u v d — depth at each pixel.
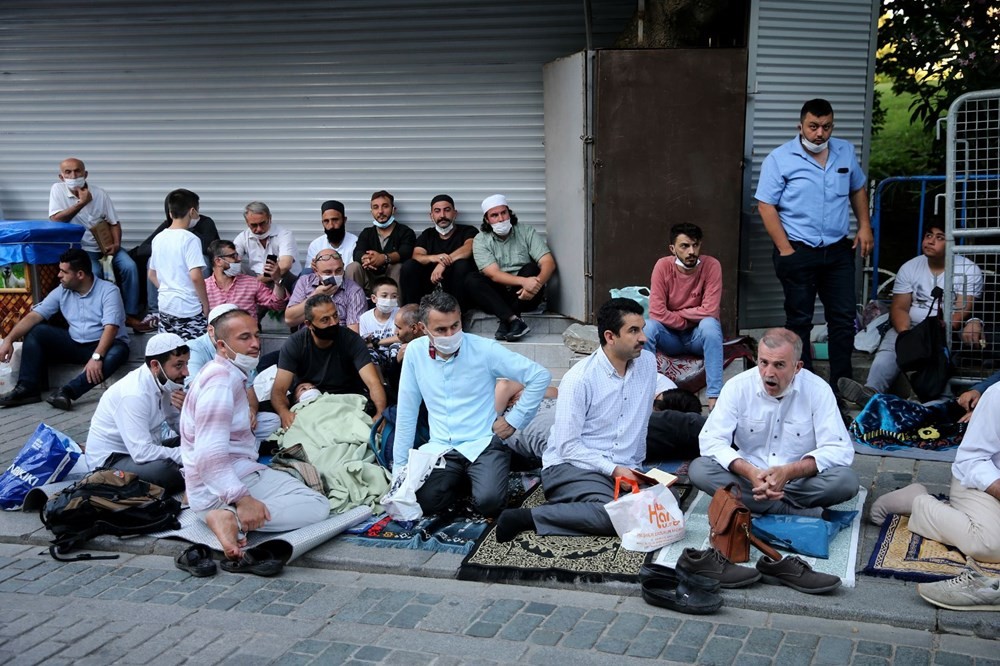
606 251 7.34
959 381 6.38
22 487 5.32
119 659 3.75
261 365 7.02
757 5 7.16
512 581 4.32
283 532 4.76
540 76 8.19
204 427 4.61
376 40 8.42
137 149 9.10
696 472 4.80
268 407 6.39
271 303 8.09
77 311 7.88
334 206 8.23
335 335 6.12
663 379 6.08
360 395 5.99
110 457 5.36
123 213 9.25
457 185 8.52
